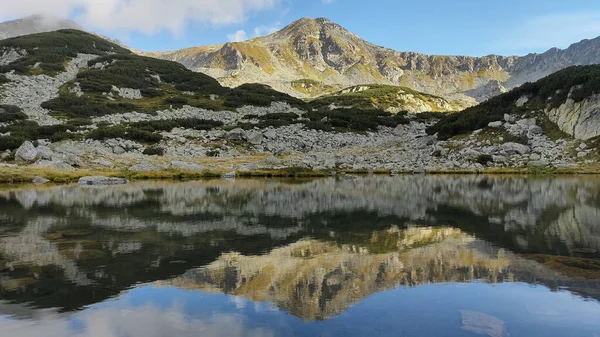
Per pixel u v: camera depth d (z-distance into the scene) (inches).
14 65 4434.1
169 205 1035.3
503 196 1186.6
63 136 2706.7
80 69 4869.6
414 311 327.3
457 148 2888.8
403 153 3019.2
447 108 7628.0
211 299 359.9
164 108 4057.6
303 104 5231.3
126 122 3390.7
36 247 566.3
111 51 5871.1
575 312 323.9
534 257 492.1
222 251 538.0
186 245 575.8
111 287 392.8
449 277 417.1
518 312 324.2
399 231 669.9
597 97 2564.0
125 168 2299.5
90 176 1868.8
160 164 2426.2
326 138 3572.8
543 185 1535.4
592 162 2304.4
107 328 299.9
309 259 492.4
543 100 3004.4
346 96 6796.3
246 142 3228.3
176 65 5743.1
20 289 387.5
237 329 296.4
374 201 1096.8
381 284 395.9
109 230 696.4
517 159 2539.4
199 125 3464.6
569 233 639.8
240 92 5103.3
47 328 300.7
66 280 414.9
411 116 4835.1
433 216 832.3
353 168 2556.6
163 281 410.9
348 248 549.6
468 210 916.6
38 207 1002.1
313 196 1226.6
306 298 359.6
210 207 994.7
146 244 584.1
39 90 4013.3
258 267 458.9
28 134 2667.3
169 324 305.3
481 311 327.0
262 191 1390.3
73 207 1002.1
